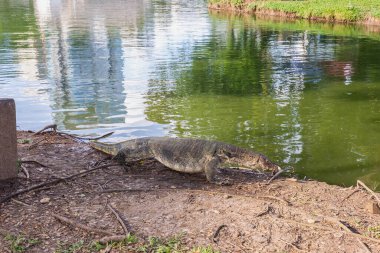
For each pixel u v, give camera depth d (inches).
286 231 234.1
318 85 703.7
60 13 1996.8
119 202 264.5
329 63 895.1
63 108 560.7
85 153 356.5
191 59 930.7
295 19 1766.7
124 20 1707.7
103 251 213.2
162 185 295.1
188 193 280.4
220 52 1023.6
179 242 220.1
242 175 324.2
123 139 441.7
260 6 1979.6
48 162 330.6
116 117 521.7
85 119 513.0
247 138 451.8
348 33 1358.3
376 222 248.4
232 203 265.7
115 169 322.3
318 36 1295.5
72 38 1227.2
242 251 215.6
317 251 217.3
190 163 312.3
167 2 2657.5
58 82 707.4
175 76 762.2
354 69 835.4
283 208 261.3
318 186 305.0
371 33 1355.8
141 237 225.1
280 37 1277.1
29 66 837.2
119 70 807.7
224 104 586.9
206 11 2102.6
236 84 706.8
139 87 681.0
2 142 276.7
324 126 494.6
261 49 1072.2
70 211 251.9
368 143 438.9
